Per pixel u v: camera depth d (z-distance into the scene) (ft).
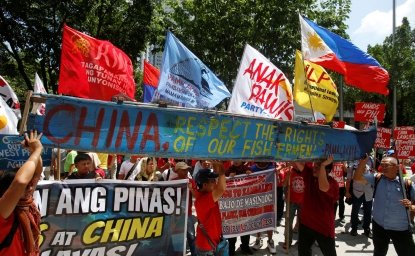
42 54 66.13
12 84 87.92
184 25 73.05
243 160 15.53
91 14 71.97
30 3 61.41
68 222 14.85
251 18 68.95
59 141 11.62
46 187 14.53
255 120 15.79
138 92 93.91
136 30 72.79
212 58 71.97
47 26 67.21
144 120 13.11
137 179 25.20
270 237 24.63
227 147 15.03
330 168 18.25
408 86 139.44
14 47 65.87
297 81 26.73
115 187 15.72
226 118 14.92
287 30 66.69
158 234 16.34
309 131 17.69
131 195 15.97
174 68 23.24
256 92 22.95
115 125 12.58
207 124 14.47
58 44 65.41
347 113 154.92
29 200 10.15
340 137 18.94
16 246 9.55
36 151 10.14
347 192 29.53
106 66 22.58
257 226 23.82
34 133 10.76
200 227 16.01
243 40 68.80
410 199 19.29
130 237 15.89
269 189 24.20
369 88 22.76
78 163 18.16
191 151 14.12
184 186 16.76
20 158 15.98
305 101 26.66
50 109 11.51
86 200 15.20
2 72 70.59
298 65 26.89
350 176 29.30
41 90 24.09
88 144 12.09
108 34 73.61
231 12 68.33
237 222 23.54
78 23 67.36
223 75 72.90
